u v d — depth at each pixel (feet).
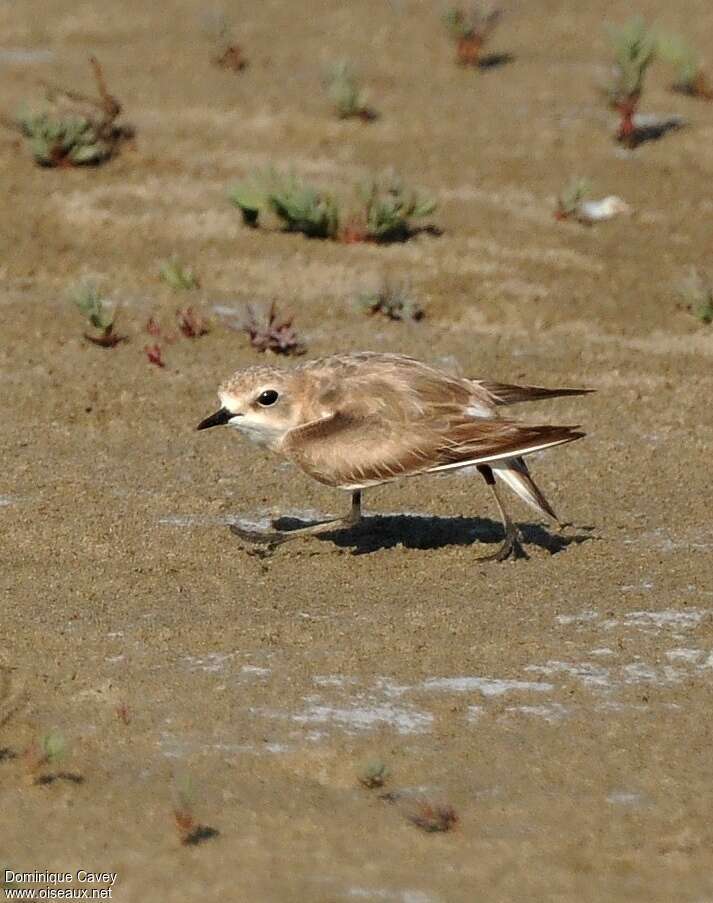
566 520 42.22
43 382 51.42
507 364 53.98
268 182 64.80
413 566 39.19
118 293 59.31
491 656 34.37
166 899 26.35
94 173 69.87
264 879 26.91
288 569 38.91
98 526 40.81
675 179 71.82
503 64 85.15
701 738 31.55
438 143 74.54
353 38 88.48
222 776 29.76
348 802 29.19
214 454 46.52
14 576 37.73
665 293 60.95
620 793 29.68
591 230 66.64
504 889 26.86
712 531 41.60
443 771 30.17
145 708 31.89
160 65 83.41
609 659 34.50
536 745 31.12
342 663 33.83
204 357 54.08
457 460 37.45
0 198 66.59
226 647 34.40
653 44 74.74
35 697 32.17
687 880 27.22
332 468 37.86
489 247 64.28
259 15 92.27
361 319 57.77
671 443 48.11
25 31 88.84
